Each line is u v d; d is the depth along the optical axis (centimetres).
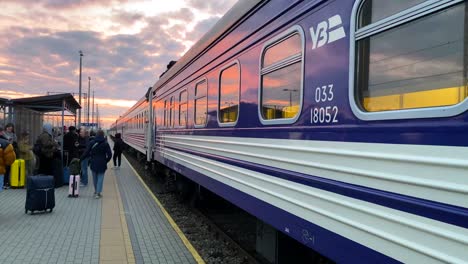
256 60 449
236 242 652
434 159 213
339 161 295
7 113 1306
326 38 314
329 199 304
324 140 314
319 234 319
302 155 346
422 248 218
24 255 567
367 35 270
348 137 285
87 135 1478
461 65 208
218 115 579
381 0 260
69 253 578
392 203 240
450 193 203
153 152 1294
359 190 270
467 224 193
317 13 328
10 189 1152
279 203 388
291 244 476
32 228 717
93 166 1046
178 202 1019
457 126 203
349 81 285
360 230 269
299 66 357
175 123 893
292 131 363
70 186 1051
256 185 441
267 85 422
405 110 235
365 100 273
